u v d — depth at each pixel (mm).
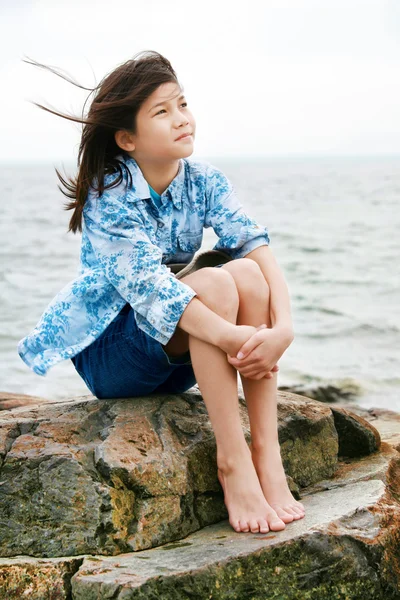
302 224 22594
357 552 2164
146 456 2379
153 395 2754
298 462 2787
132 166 2656
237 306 2402
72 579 2053
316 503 2512
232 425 2336
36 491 2307
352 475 2881
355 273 12922
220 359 2322
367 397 6051
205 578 2008
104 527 2207
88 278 2582
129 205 2592
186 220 2770
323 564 2123
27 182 65500
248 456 2352
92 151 2637
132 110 2582
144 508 2287
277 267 2691
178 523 2316
